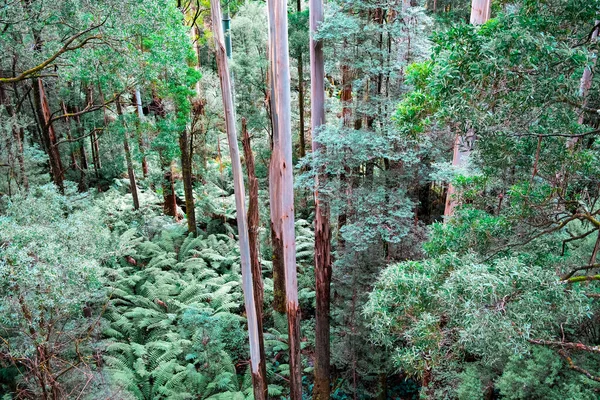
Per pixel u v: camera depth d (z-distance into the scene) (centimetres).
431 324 306
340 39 646
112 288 916
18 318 421
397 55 659
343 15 620
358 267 708
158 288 1050
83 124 1516
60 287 430
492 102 258
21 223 566
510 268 262
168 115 1148
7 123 924
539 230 333
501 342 248
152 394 761
